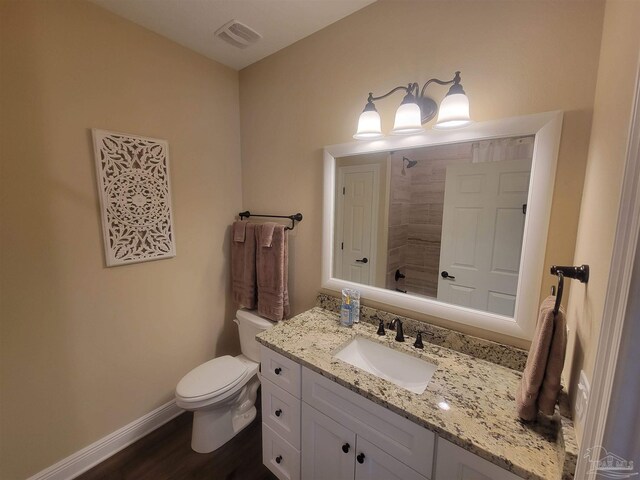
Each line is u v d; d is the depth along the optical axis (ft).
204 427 5.35
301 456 4.21
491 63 3.53
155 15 4.79
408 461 3.01
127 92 4.99
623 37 2.18
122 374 5.40
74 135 4.48
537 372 2.52
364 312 4.96
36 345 4.39
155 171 5.40
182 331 6.26
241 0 4.42
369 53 4.57
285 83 5.79
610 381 1.40
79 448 4.96
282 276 5.85
